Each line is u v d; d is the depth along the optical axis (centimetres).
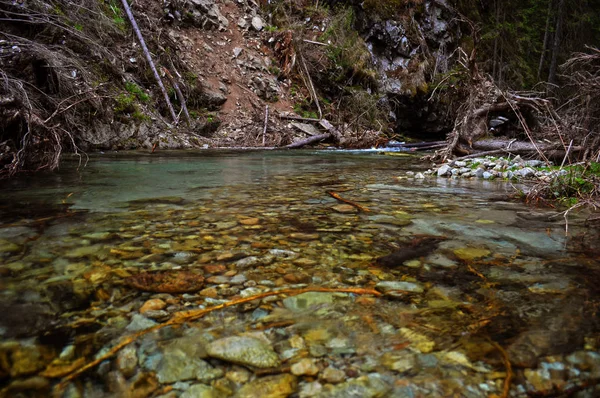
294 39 1183
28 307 116
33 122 394
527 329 106
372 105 1225
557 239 191
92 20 737
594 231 207
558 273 146
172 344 99
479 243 184
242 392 83
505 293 129
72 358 92
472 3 1689
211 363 92
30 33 620
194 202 271
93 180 356
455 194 322
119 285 133
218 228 206
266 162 571
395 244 182
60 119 552
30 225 203
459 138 661
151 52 881
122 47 820
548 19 1984
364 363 92
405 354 96
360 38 1344
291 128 1020
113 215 229
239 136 916
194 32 1049
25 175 375
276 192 318
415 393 82
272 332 105
